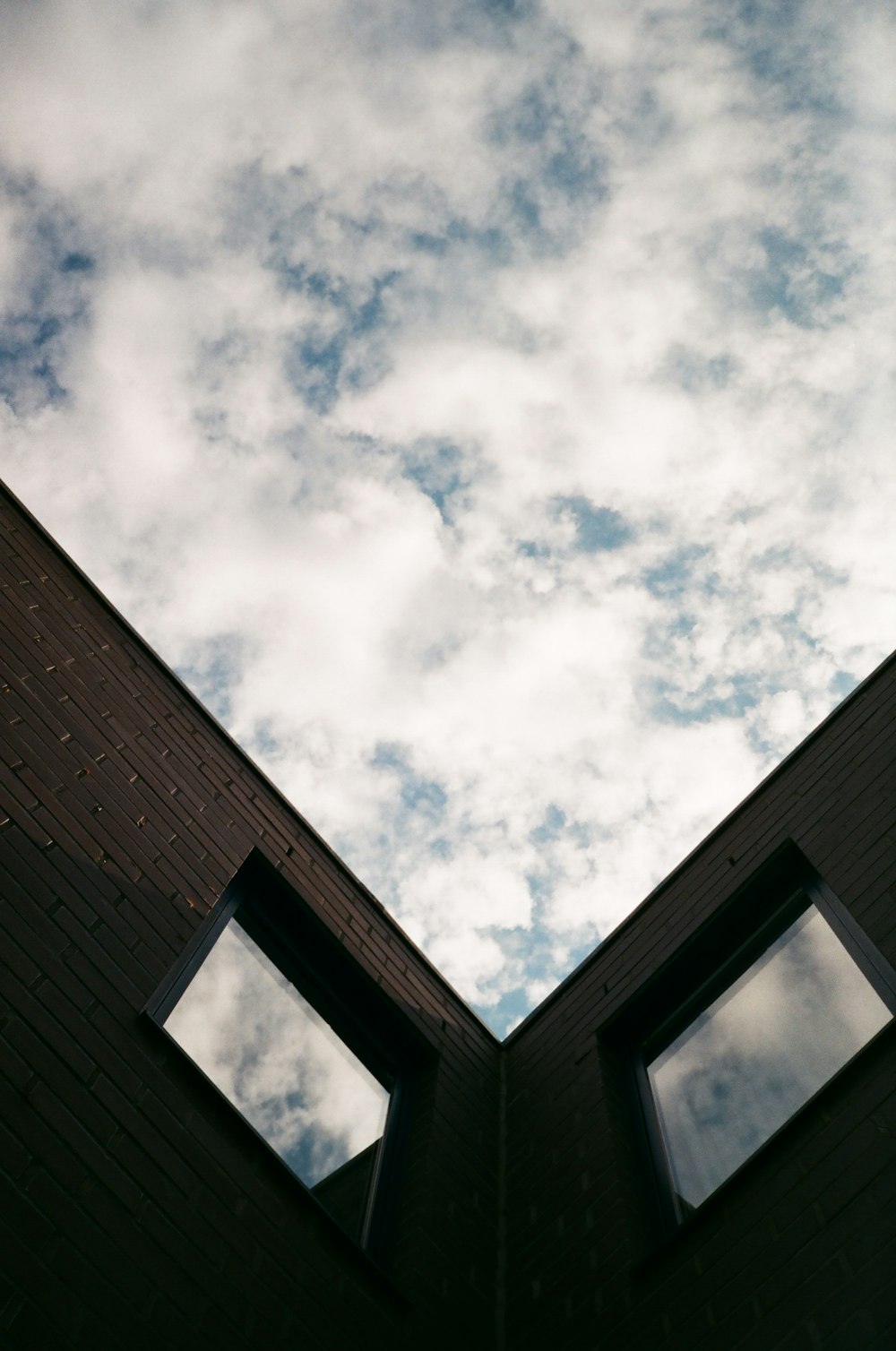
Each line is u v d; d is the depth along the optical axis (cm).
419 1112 529
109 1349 295
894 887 448
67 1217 313
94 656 550
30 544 578
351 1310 381
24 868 402
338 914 573
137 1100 364
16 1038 343
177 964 440
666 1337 367
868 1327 307
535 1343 417
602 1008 579
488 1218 493
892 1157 346
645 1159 476
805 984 473
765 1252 360
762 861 541
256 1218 373
